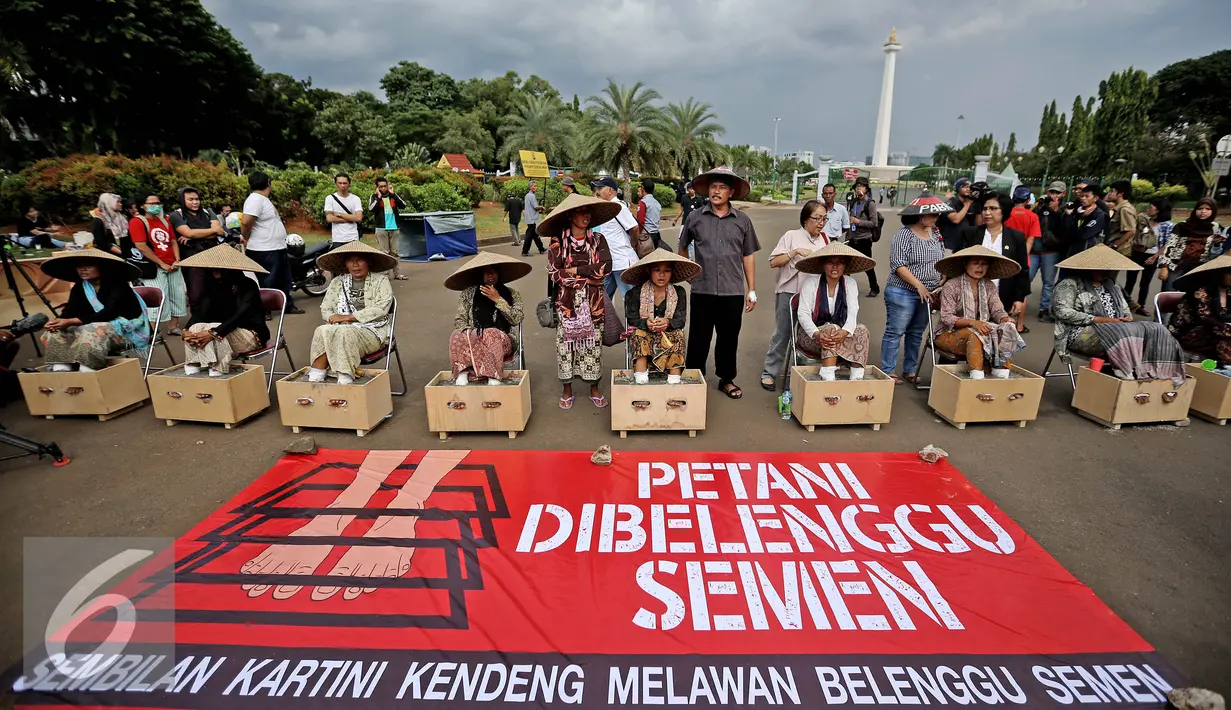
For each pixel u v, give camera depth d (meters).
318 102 38.50
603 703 2.21
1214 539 3.20
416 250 13.71
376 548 3.06
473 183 24.55
